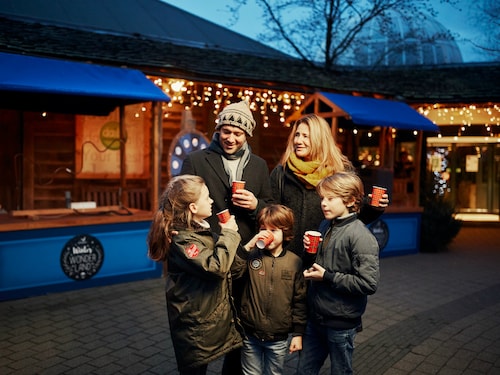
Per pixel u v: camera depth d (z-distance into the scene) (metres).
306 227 3.55
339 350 3.13
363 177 9.34
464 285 7.49
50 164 9.26
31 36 7.98
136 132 9.84
